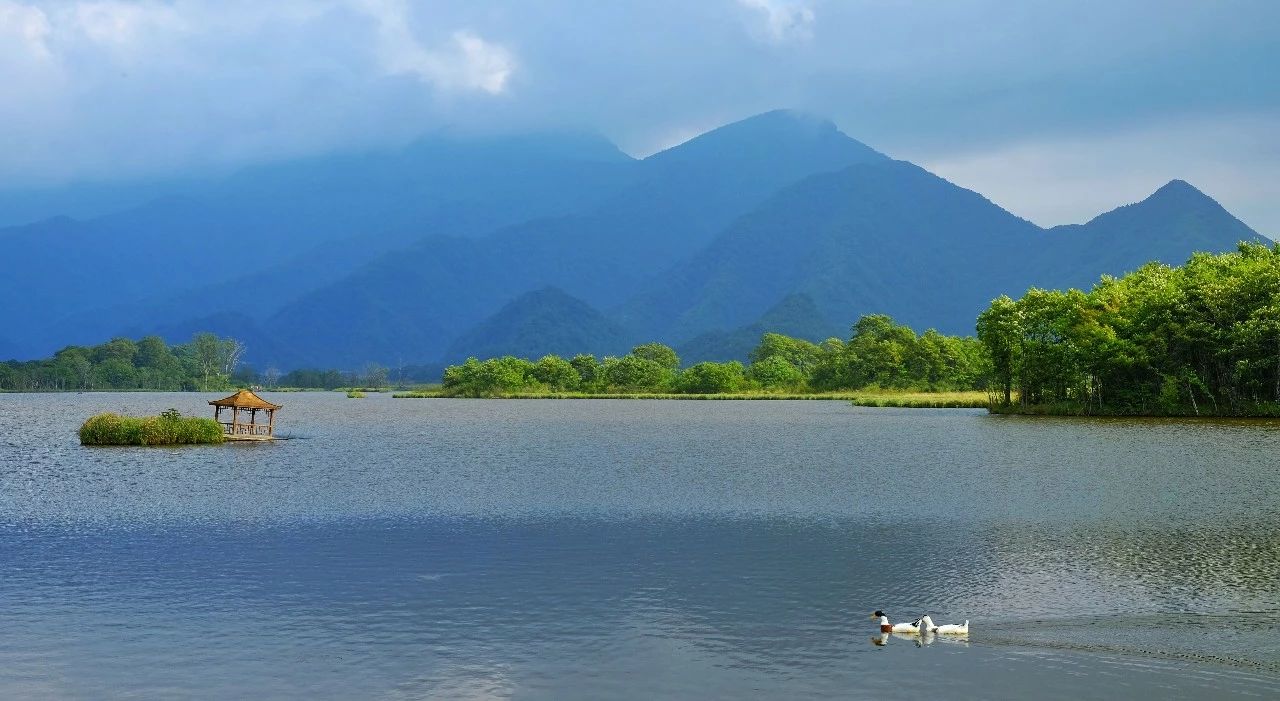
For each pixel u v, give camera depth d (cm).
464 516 5284
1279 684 2636
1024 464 7606
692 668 2788
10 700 2567
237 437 10844
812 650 2944
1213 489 6022
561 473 7369
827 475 7094
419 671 2778
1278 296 12781
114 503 5825
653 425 13788
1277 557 4075
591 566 4019
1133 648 2928
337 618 3281
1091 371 14438
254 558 4191
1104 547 4309
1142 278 15425
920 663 2816
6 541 4603
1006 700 2536
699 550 4322
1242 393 13425
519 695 2595
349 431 12875
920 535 4641
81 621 3256
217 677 2738
